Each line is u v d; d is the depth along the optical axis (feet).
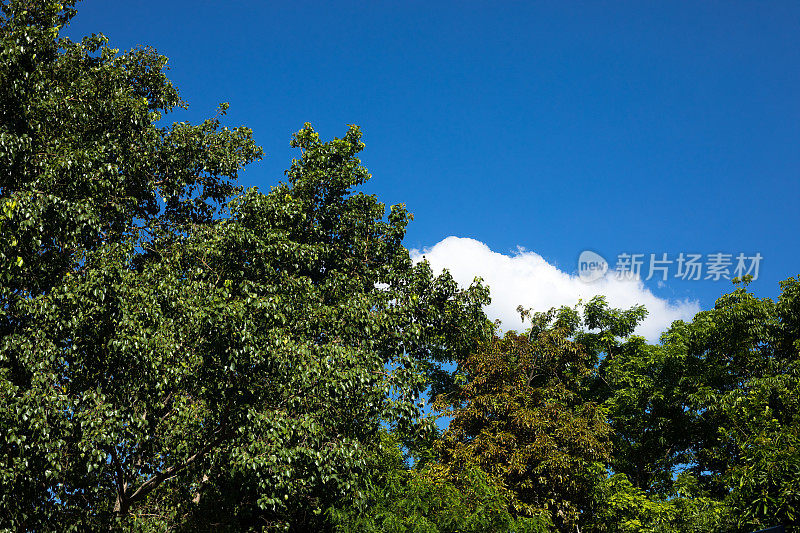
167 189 50.19
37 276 36.70
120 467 37.91
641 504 56.24
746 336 66.54
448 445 58.39
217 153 52.24
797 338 64.85
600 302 79.00
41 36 38.50
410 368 48.93
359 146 59.82
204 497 44.75
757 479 49.08
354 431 44.24
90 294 34.63
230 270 46.26
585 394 76.48
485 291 57.67
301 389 40.04
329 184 57.00
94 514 37.24
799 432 50.37
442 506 42.96
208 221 52.65
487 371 58.85
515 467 52.08
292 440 39.37
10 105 37.04
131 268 43.98
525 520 43.01
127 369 36.52
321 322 44.98
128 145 44.86
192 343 38.27
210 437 40.45
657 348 71.51
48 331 34.14
